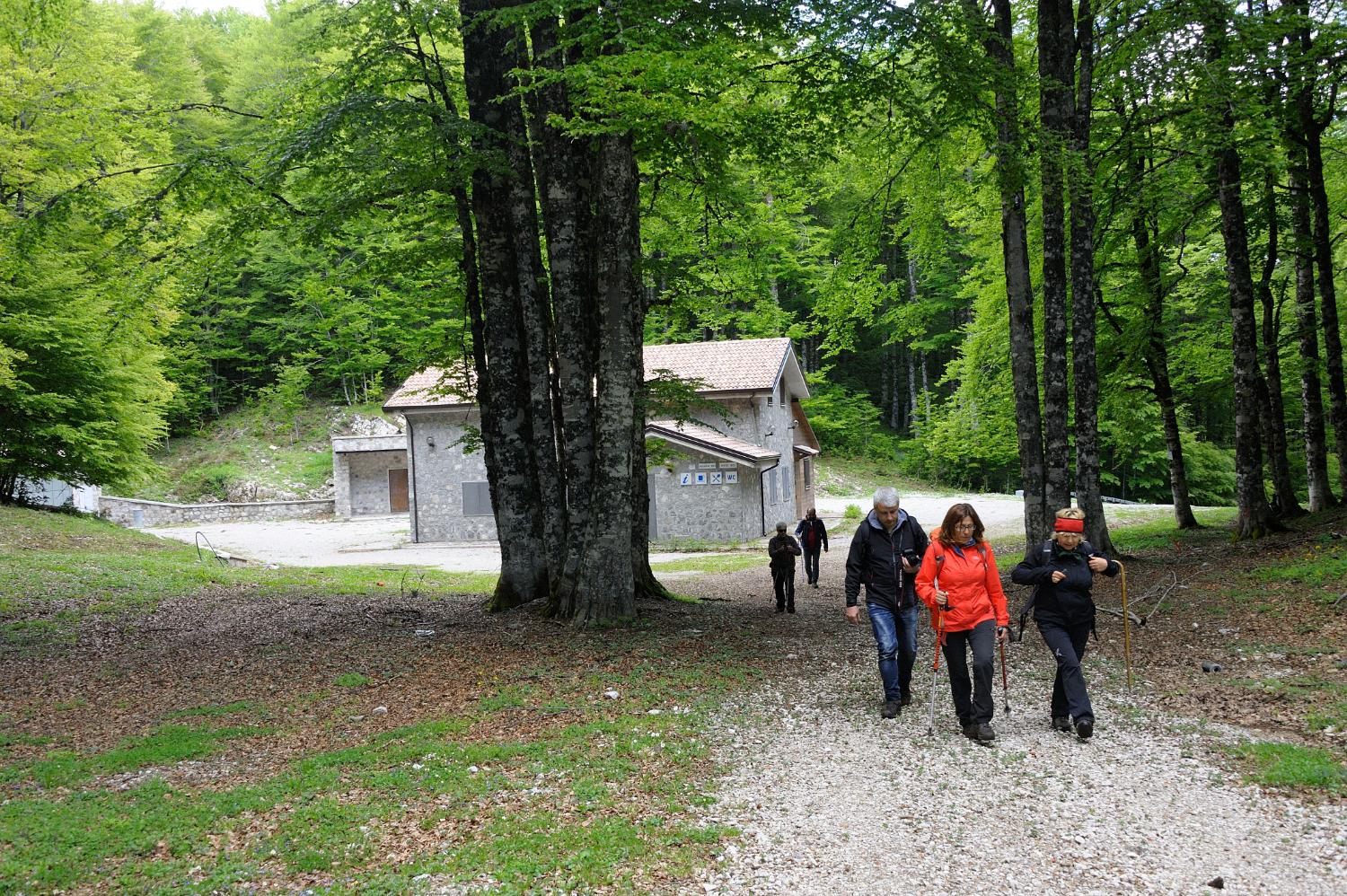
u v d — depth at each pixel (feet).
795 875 13.39
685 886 13.12
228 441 155.22
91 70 56.54
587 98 28.50
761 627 35.91
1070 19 40.98
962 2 36.06
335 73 40.34
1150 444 134.92
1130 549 54.39
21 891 13.29
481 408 41.29
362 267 42.70
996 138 38.75
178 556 65.21
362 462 139.74
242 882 13.51
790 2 31.96
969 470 161.38
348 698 25.22
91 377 72.43
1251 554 42.14
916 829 14.98
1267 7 45.44
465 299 44.04
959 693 20.02
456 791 17.15
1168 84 39.88
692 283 43.24
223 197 37.47
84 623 37.04
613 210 33.32
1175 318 58.39
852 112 39.27
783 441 102.32
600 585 34.58
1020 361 44.09
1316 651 25.00
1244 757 17.63
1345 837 13.88
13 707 25.02
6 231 37.32
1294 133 45.60
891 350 193.88
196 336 145.38
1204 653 26.63
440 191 39.73
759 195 51.96
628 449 34.60
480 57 38.06
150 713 24.31
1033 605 20.36
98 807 16.71
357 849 14.58
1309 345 53.47
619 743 20.08
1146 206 49.03
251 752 20.44
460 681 26.71
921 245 50.01
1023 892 12.67
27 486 90.84
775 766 18.43
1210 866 13.23
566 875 13.48
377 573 63.05
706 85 28.19
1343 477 49.88
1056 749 18.89
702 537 86.99
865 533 22.54
